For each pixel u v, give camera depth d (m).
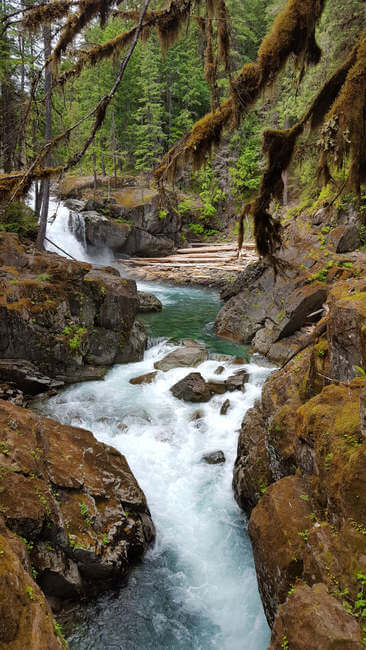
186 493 6.95
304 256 14.05
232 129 4.18
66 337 9.91
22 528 4.29
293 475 4.63
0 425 5.33
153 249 28.50
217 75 3.85
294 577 3.61
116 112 33.25
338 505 3.37
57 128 14.86
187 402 9.33
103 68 27.67
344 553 3.05
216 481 7.23
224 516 6.54
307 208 16.52
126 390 9.76
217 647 4.67
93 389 9.70
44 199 14.85
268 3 27.20
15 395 8.43
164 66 33.56
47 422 6.44
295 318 12.26
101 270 13.41
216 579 5.55
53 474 5.28
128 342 11.52
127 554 5.39
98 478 5.85
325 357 5.33
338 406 4.07
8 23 4.16
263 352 12.33
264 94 3.96
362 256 13.45
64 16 4.02
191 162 4.51
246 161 30.34
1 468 4.67
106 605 5.01
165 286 23.38
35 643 2.63
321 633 2.61
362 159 3.74
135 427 8.29
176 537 6.16
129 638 4.69
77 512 5.13
